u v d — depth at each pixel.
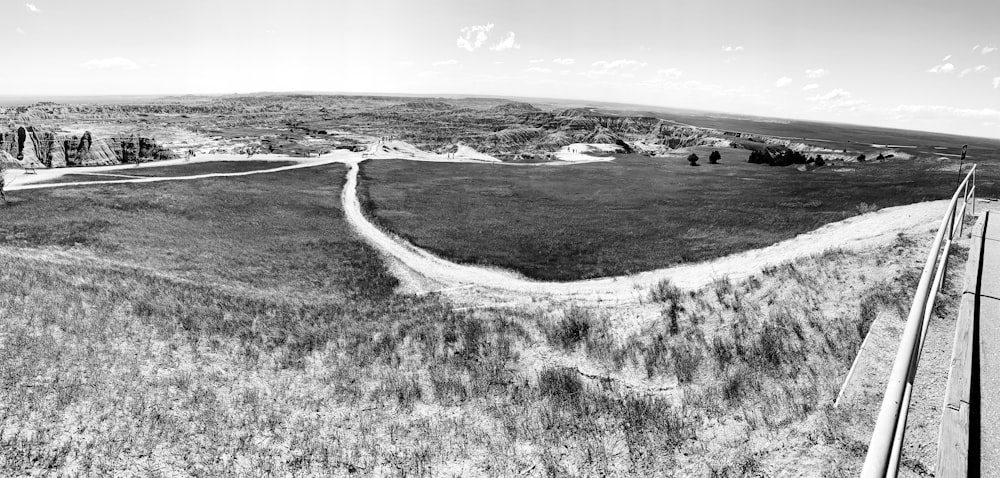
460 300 25.11
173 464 8.84
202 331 15.33
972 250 10.44
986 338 6.69
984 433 4.79
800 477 6.04
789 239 30.20
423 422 10.36
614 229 43.03
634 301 18.66
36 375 11.12
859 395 7.04
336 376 12.80
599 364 12.50
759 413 8.20
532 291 27.47
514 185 72.75
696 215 44.59
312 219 49.75
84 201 49.09
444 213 52.69
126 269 27.33
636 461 8.03
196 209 49.94
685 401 9.66
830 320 10.85
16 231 36.84
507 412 10.43
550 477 8.08
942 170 50.03
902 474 4.73
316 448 9.48
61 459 8.73
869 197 39.16
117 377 11.59
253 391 11.73
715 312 14.09
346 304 24.33
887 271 12.45
